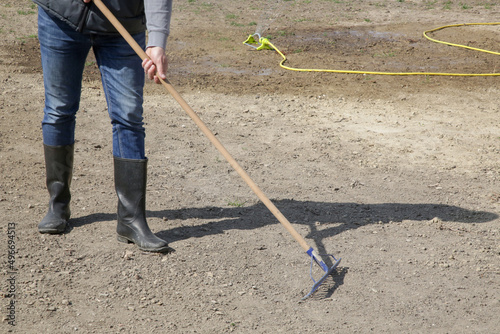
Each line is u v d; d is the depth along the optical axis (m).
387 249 3.96
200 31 12.20
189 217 4.27
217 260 3.67
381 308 3.27
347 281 3.53
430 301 3.36
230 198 4.70
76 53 3.60
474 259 3.87
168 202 4.52
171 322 3.05
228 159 3.40
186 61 9.80
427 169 5.56
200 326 3.03
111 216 4.20
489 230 4.32
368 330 3.06
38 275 3.38
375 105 7.65
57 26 3.47
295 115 7.11
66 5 3.37
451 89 8.52
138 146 3.68
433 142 6.33
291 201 4.69
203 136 6.20
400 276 3.61
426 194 4.96
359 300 3.34
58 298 3.19
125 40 3.50
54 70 3.60
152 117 6.72
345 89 8.37
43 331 2.90
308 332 3.02
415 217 4.50
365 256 3.84
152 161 5.40
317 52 10.76
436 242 4.09
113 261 3.58
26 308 3.07
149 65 3.34
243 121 6.77
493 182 5.30
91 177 4.93
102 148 5.68
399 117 7.18
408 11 15.49
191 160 5.50
